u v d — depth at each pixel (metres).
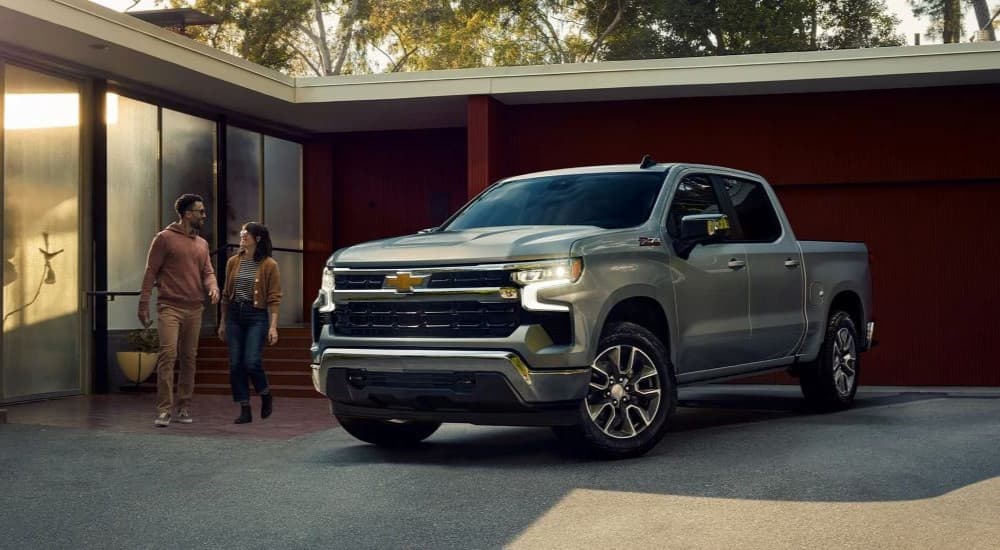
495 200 8.61
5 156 12.27
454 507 5.77
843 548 4.77
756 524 5.22
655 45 34.03
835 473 6.49
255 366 9.93
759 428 8.80
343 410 7.47
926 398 12.02
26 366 12.51
